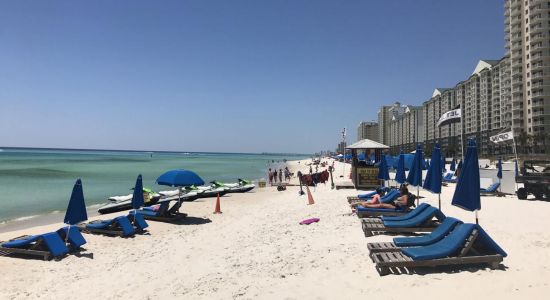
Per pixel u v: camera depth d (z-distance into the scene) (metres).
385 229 10.15
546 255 7.62
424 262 6.82
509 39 97.88
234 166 92.44
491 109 113.81
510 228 10.51
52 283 8.36
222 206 20.80
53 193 28.05
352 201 16.31
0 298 7.51
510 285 5.94
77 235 11.12
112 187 33.28
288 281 7.16
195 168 77.06
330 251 8.92
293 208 17.19
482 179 23.95
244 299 6.45
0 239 12.96
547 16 87.00
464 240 6.96
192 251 10.59
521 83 92.25
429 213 10.09
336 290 6.45
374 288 6.34
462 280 6.30
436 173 10.65
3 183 35.66
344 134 38.78
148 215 16.05
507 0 97.56
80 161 98.50
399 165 16.27
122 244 11.84
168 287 7.62
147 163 95.12
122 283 8.14
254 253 9.58
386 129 195.12
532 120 89.06
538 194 17.62
